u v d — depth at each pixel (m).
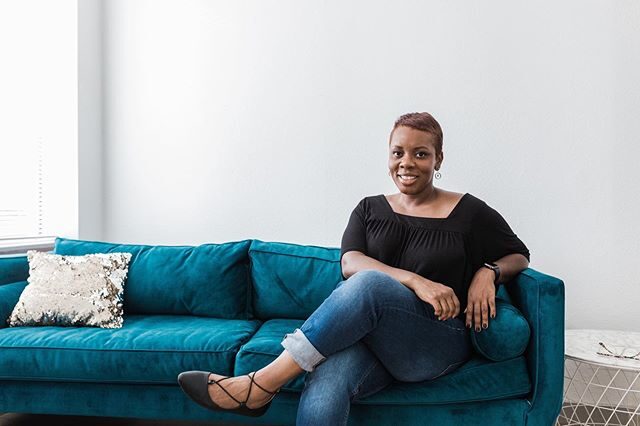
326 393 1.52
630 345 2.07
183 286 2.32
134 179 3.02
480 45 2.63
